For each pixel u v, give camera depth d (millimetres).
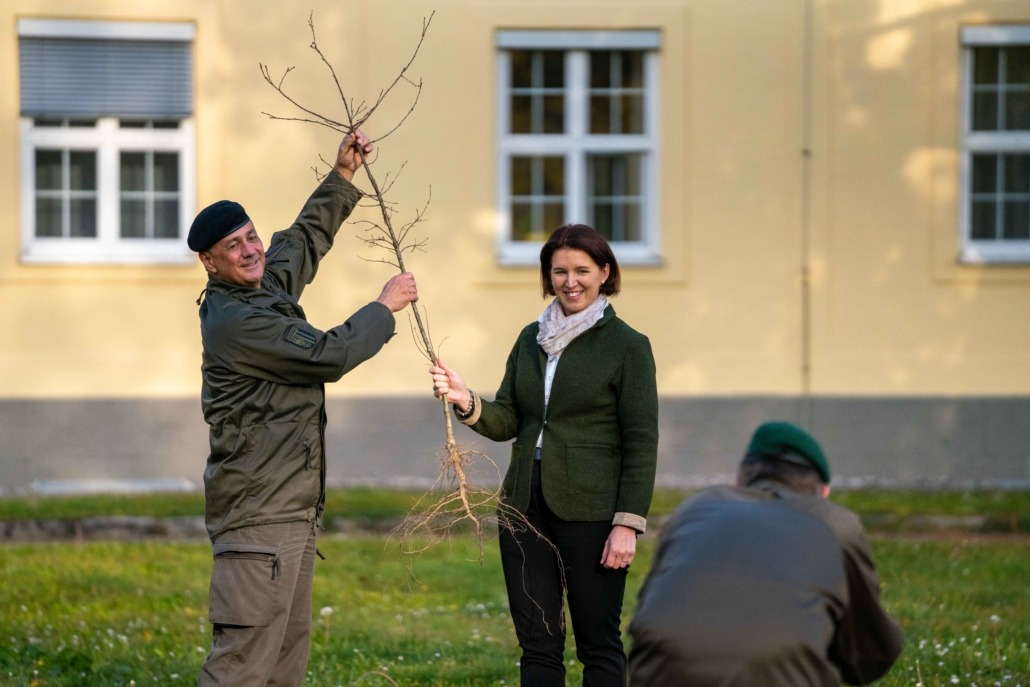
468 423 5516
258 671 5043
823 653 3609
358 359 5145
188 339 14484
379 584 9695
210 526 5180
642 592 3881
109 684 6723
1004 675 6984
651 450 5273
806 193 14719
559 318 5449
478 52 14484
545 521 5359
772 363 14734
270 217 14367
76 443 14281
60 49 14328
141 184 14656
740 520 3846
